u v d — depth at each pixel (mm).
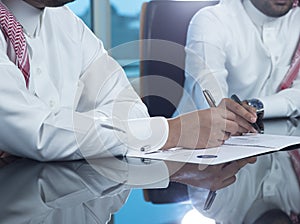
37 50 1075
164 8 2051
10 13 995
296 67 1973
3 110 812
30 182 675
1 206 542
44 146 808
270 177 693
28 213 513
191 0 2061
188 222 483
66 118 840
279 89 1979
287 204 543
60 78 1126
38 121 812
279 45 1999
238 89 2010
